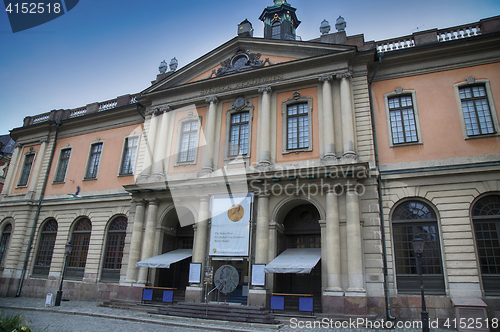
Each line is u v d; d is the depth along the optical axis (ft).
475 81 54.08
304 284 57.00
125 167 76.89
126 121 80.74
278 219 56.90
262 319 44.86
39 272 78.18
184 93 69.97
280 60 63.77
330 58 58.49
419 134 54.44
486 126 52.19
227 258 54.75
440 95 55.31
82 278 72.18
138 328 41.50
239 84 65.26
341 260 49.39
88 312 52.54
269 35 92.58
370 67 60.13
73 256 75.66
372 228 50.06
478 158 50.67
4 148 140.26
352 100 57.11
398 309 47.70
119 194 74.08
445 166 51.52
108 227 73.87
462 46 55.16
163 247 64.18
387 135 56.08
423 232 50.65
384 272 49.19
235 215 56.34
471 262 46.78
